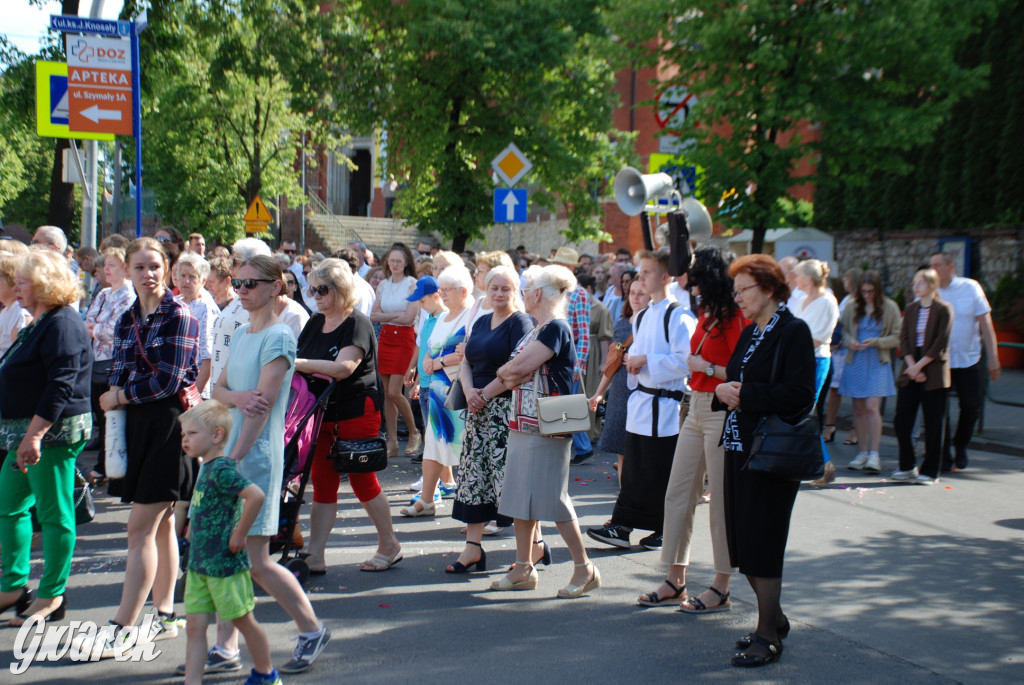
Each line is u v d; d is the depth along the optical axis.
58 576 4.94
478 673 4.42
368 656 4.62
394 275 9.80
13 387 4.81
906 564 6.24
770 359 4.51
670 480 5.46
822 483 8.68
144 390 4.54
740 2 13.88
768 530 4.56
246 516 4.00
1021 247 18.33
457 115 18.58
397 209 19.67
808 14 14.18
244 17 19.64
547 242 29.91
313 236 33.41
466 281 7.21
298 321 6.68
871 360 9.48
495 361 5.93
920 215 21.02
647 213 9.33
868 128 14.29
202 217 30.05
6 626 4.91
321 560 5.93
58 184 18.11
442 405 7.28
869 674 4.45
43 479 4.85
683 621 5.16
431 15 17.19
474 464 5.95
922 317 8.80
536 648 4.74
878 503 8.01
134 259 4.73
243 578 4.07
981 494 8.41
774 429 4.45
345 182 38.19
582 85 19.03
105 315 8.14
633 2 15.12
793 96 14.09
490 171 18.47
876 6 13.91
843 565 6.21
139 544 4.67
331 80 18.75
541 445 5.47
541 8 17.70
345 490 8.37
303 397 5.41
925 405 8.80
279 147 30.33
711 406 5.16
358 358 5.64
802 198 26.14
